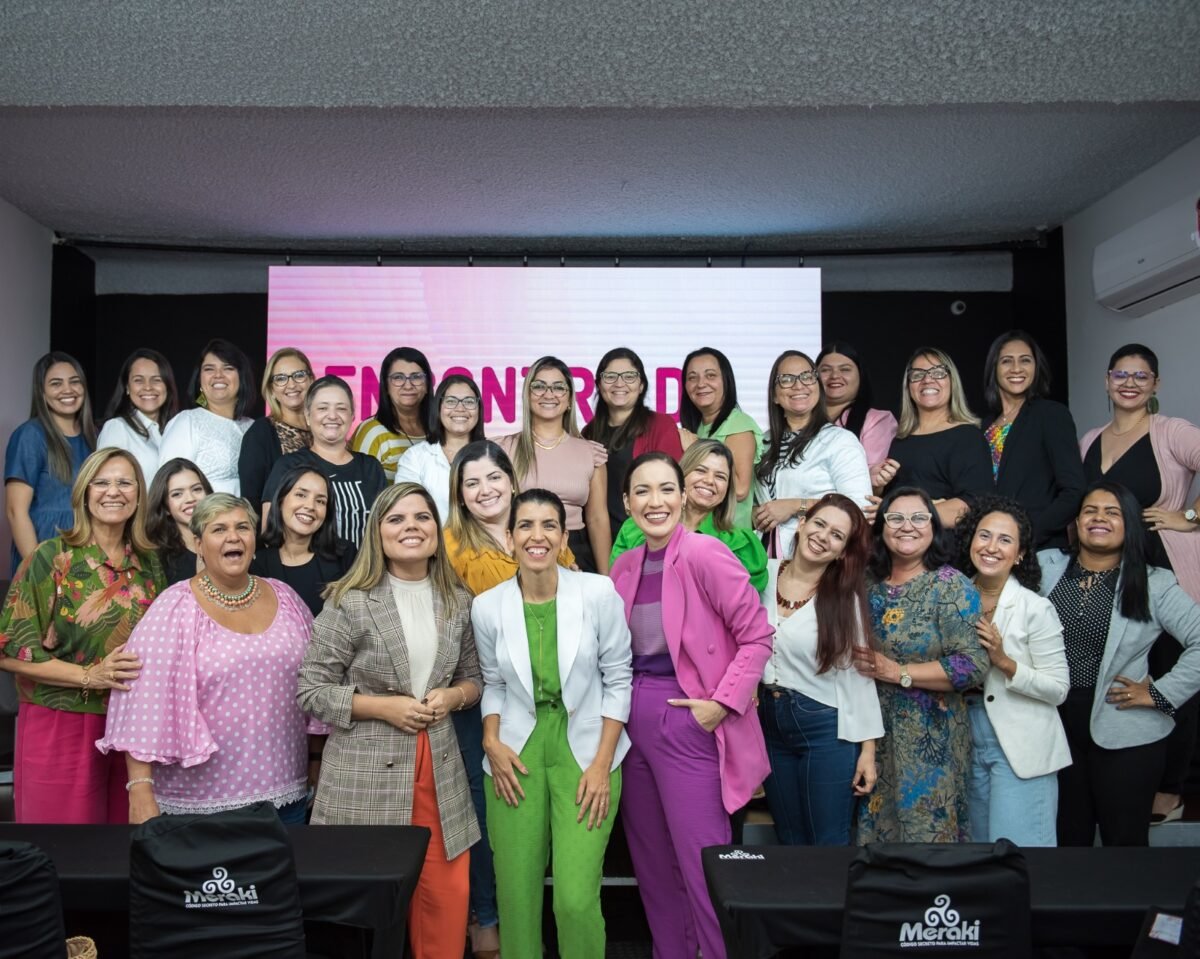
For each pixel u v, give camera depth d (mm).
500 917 2889
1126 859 2453
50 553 3180
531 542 2805
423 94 3834
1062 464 3895
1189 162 4781
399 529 2871
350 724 2836
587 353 6074
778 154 4902
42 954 1988
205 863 2086
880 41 3449
